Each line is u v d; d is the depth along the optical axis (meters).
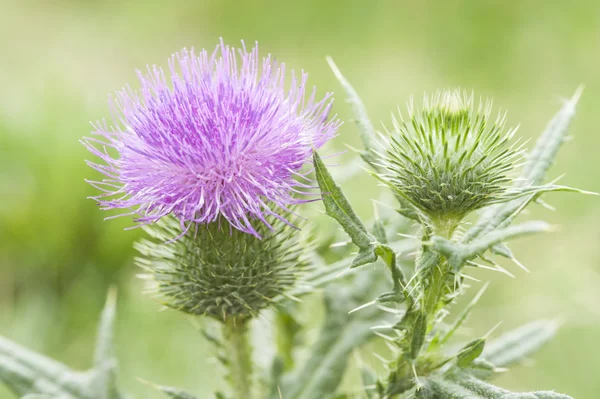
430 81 0.65
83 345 0.42
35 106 0.54
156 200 0.29
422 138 0.29
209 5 0.80
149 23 0.80
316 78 0.66
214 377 0.38
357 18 0.74
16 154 0.50
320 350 0.31
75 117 0.54
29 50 0.75
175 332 0.40
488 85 0.65
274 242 0.30
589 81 0.63
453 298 0.29
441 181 0.28
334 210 0.28
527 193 0.28
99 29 0.80
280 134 0.29
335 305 0.32
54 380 0.31
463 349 0.28
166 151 0.29
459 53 0.69
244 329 0.31
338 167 0.33
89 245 0.48
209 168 0.29
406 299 0.28
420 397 0.28
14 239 0.47
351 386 0.35
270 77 0.30
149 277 0.31
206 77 0.30
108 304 0.32
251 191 0.29
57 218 0.47
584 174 0.52
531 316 0.41
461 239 0.29
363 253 0.28
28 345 0.40
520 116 0.59
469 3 0.72
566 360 0.40
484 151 0.29
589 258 0.46
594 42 0.68
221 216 0.30
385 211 0.32
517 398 0.27
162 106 0.30
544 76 0.65
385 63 0.68
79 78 0.70
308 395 0.31
